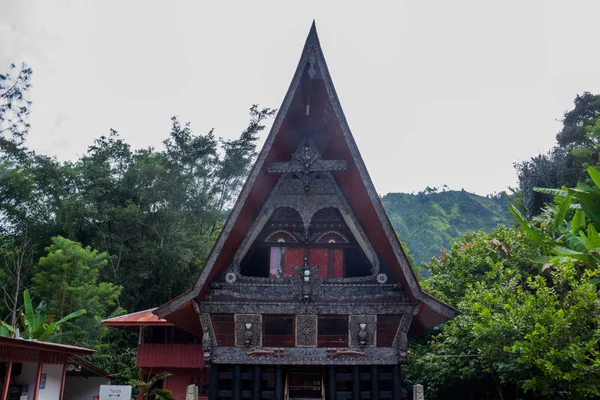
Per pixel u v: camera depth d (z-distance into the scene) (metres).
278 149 14.23
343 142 13.90
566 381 14.99
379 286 13.98
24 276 38.47
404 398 13.81
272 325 13.79
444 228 127.75
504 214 140.50
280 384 13.51
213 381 13.52
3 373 18.48
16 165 41.41
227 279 13.98
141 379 24.28
